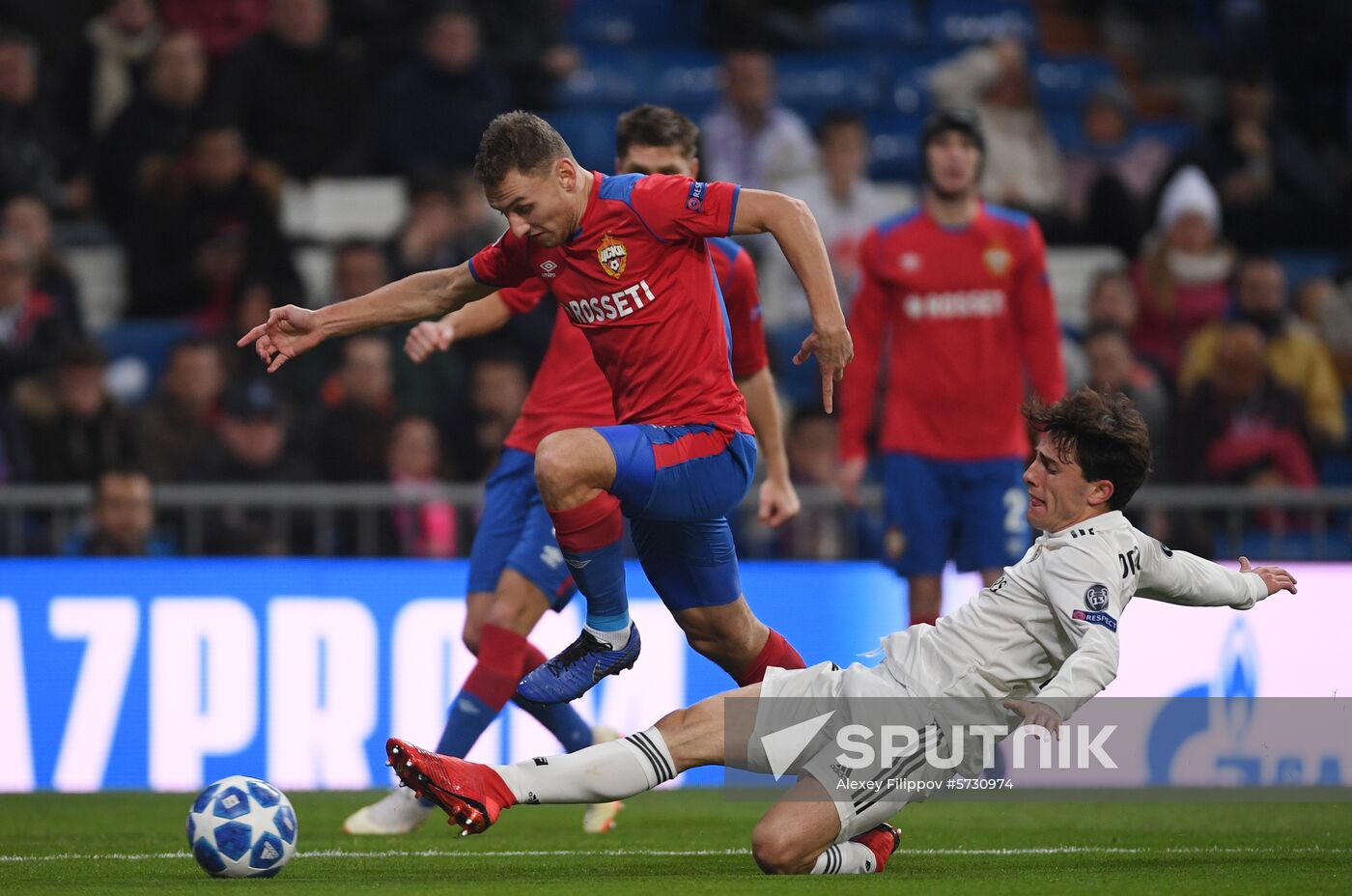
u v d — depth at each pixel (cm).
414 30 4872
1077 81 5362
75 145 4562
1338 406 3953
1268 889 1499
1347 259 4581
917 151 5019
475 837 2106
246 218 4088
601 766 1596
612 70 5062
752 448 1720
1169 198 4412
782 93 5138
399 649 2883
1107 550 1554
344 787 2844
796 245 1630
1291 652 2939
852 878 1579
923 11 5466
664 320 1666
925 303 2658
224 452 3369
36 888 1538
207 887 1532
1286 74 5288
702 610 1778
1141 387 3597
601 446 1611
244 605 2852
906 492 2680
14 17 4747
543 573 2142
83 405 3353
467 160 4475
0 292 3738
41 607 2817
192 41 4416
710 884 1525
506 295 2197
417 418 3394
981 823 2325
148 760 2817
